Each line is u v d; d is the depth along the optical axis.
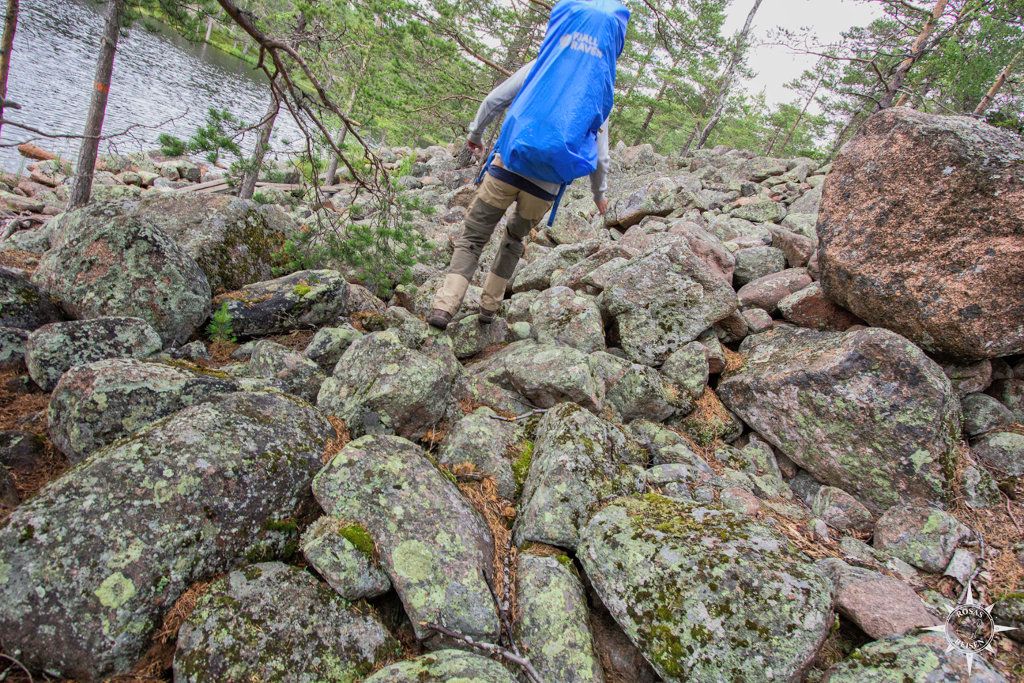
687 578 2.40
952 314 4.03
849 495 3.68
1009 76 14.54
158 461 2.51
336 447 3.08
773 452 4.22
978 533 3.35
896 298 4.23
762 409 4.20
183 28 7.30
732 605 2.29
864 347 3.81
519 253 4.29
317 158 5.04
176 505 2.39
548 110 3.24
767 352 4.60
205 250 4.88
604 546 2.66
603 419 3.60
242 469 2.62
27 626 2.11
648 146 17.36
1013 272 3.88
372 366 3.52
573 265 5.82
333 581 2.35
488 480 3.31
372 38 9.69
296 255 5.29
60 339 3.40
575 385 3.84
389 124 14.16
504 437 3.56
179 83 30.34
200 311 4.19
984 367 4.23
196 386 3.16
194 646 2.11
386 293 5.67
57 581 2.16
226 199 5.36
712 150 19.33
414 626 2.36
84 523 2.28
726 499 3.33
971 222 4.00
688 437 4.30
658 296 4.79
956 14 11.73
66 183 12.17
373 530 2.53
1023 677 2.61
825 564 2.90
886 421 3.71
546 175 3.40
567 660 2.37
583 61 3.28
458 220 8.36
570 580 2.67
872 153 4.53
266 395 3.16
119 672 2.13
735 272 5.95
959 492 3.61
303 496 2.75
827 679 2.38
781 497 3.76
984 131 4.06
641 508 2.85
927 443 3.63
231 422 2.83
